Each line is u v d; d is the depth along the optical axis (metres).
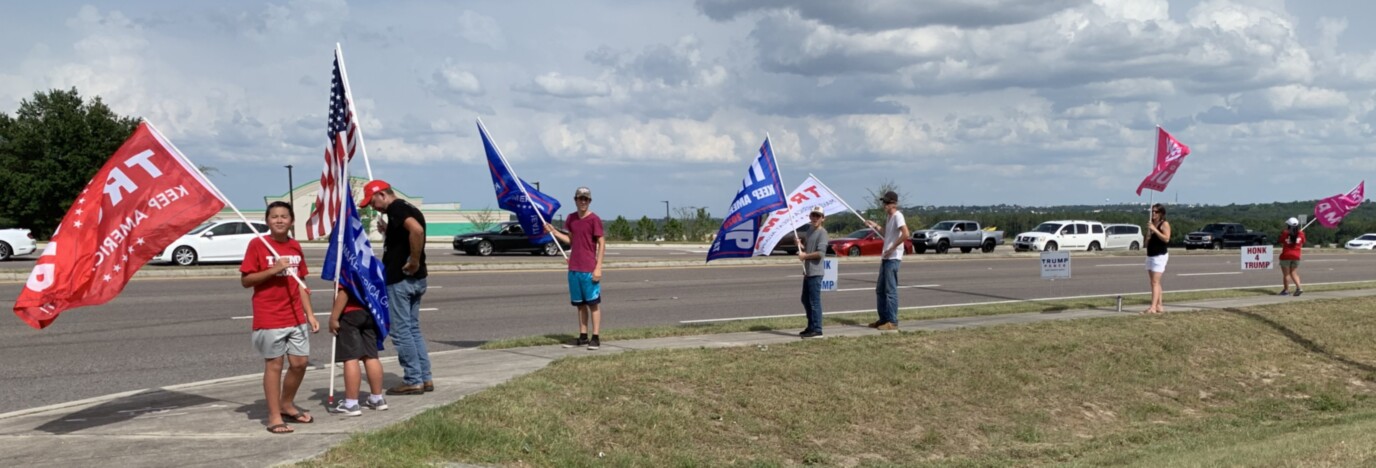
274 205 7.02
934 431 9.60
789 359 10.66
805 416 9.30
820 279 12.55
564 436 7.67
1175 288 23.91
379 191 8.32
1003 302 19.16
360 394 8.62
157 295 18.41
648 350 10.81
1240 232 55.19
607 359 10.04
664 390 9.10
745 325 13.99
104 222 6.84
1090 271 30.28
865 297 20.28
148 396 8.73
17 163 67.38
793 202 13.39
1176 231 69.88
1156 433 10.38
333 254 7.68
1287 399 12.55
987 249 50.50
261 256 6.98
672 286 22.62
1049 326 13.96
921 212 78.00
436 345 12.83
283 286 7.07
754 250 13.13
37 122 67.50
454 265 26.23
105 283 6.82
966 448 9.40
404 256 8.38
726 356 10.52
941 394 10.57
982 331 13.23
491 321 15.58
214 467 6.19
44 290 6.62
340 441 6.78
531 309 17.25
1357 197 20.81
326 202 7.77
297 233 67.25
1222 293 20.47
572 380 8.98
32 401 9.02
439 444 6.95
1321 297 19.62
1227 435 10.16
